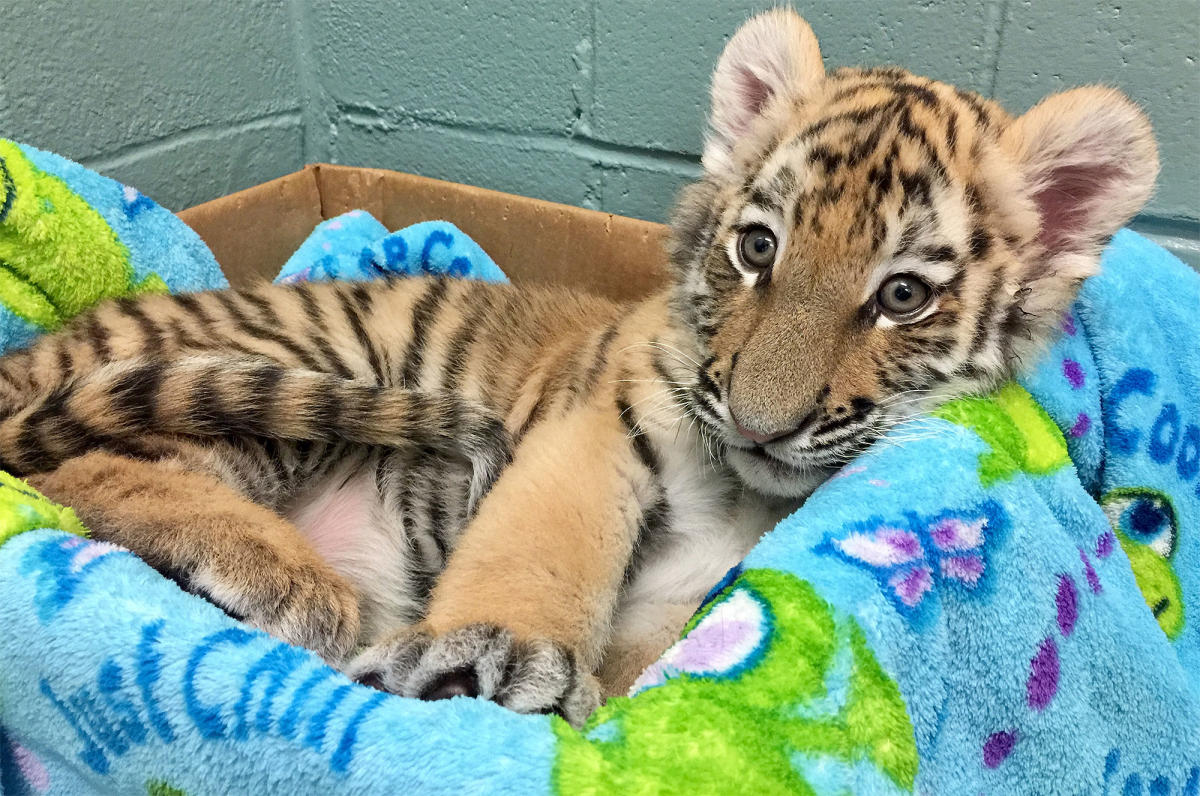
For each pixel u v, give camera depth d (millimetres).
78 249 542
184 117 694
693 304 448
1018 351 428
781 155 422
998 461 390
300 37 764
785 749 296
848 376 389
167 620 333
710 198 464
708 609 341
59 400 442
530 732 297
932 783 333
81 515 418
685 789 281
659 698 306
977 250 398
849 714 307
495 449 459
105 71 637
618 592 437
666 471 445
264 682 312
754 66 466
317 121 795
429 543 501
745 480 431
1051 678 369
